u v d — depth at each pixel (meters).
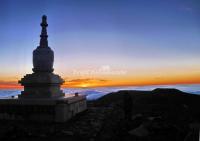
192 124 26.27
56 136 24.00
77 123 29.77
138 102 46.53
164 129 24.12
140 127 25.38
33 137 23.56
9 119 31.45
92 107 44.41
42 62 35.81
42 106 30.81
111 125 28.70
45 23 37.81
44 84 33.84
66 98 32.22
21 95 34.09
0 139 22.44
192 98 47.09
